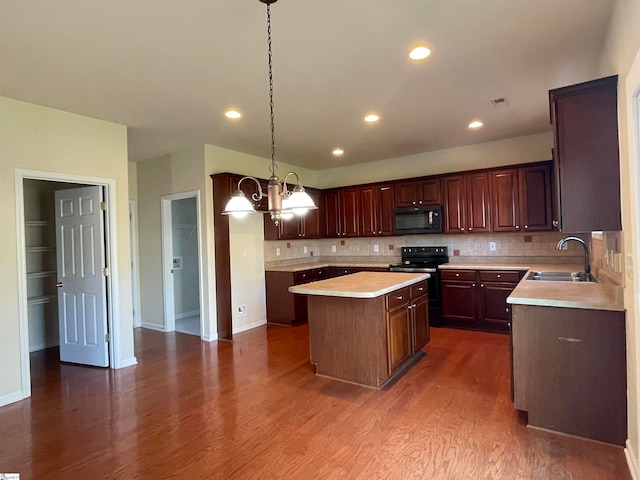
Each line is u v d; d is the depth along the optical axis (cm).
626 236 198
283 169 606
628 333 204
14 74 268
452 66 275
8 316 306
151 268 550
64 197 402
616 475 190
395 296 322
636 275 178
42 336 465
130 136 430
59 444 235
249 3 195
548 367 232
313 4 197
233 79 287
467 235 534
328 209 633
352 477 194
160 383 333
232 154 515
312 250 663
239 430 245
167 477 199
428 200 530
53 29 213
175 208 622
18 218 314
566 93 221
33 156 324
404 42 240
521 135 475
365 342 309
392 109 364
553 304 228
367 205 591
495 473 193
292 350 419
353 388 307
